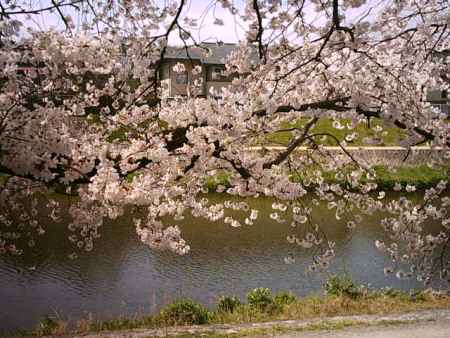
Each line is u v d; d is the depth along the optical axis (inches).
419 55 290.7
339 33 238.1
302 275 538.0
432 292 448.1
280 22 247.4
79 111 243.4
